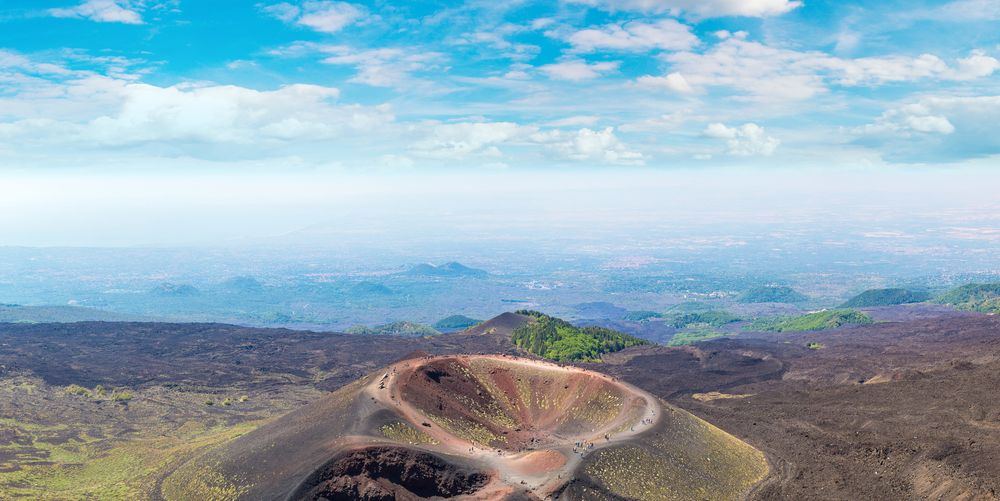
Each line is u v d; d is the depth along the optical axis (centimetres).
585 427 13025
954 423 14312
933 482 11600
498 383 14350
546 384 14350
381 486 9981
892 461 12825
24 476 13588
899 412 15638
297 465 10688
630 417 12938
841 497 11531
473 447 11625
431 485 10388
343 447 10650
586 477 10762
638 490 10844
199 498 11181
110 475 13638
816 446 14112
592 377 14162
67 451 15462
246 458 11569
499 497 10181
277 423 12875
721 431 13900
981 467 11625
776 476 12556
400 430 11494
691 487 11350
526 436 12719
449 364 14362
